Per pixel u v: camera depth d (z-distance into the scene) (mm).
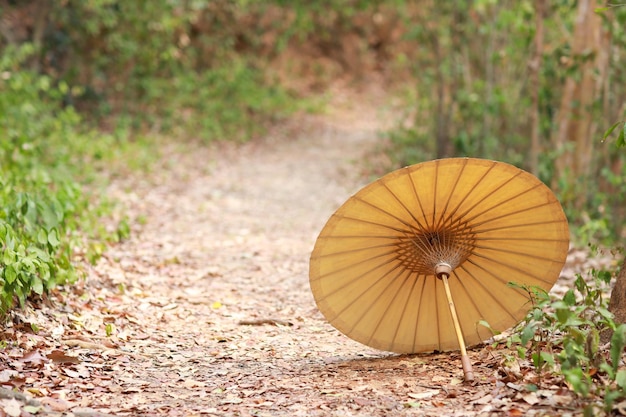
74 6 22219
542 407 4551
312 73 33625
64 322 6504
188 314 7477
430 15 18859
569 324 4723
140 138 19594
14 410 4477
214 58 28391
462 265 5660
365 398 4965
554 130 14414
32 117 16172
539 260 5629
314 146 24203
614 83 13805
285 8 31016
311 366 5816
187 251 10492
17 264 5887
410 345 5848
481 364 5531
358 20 35250
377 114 27781
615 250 6641
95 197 13320
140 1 22391
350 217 5266
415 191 5195
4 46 21219
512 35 16891
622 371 4375
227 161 20500
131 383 5363
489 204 5348
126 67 23766
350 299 5625
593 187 13273
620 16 12125
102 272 8422
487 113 16484
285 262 10188
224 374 5641
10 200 7793
